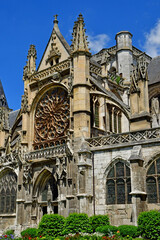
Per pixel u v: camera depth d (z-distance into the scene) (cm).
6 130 4922
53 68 4238
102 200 3170
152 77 4978
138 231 2503
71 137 3519
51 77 4209
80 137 3447
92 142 3397
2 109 5019
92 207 3212
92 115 3816
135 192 2822
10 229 4025
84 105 3553
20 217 3891
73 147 3472
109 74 4659
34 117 4400
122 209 3025
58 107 4119
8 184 4294
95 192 3234
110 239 2356
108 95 3666
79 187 3219
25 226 3831
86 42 3812
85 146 3350
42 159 3866
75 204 3291
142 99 3234
